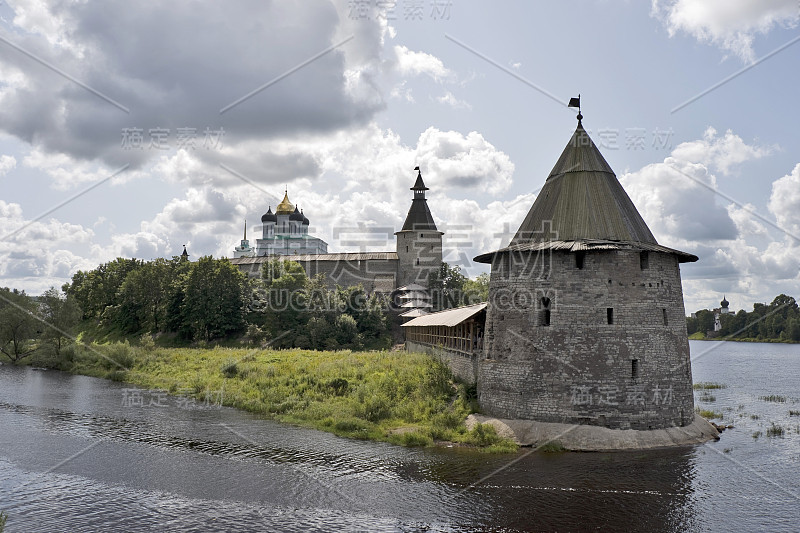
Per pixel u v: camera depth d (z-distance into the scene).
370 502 20.91
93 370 56.69
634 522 19.08
